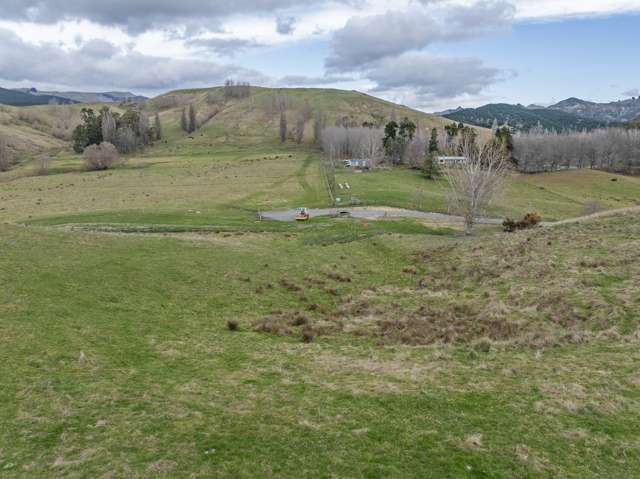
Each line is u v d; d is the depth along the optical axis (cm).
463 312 2617
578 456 1144
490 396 1455
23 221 6500
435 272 3753
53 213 7212
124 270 2880
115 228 5706
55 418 1275
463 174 6894
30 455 1105
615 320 2122
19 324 1905
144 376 1605
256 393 1489
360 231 5909
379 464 1098
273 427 1258
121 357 1759
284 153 19875
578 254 3278
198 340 2047
